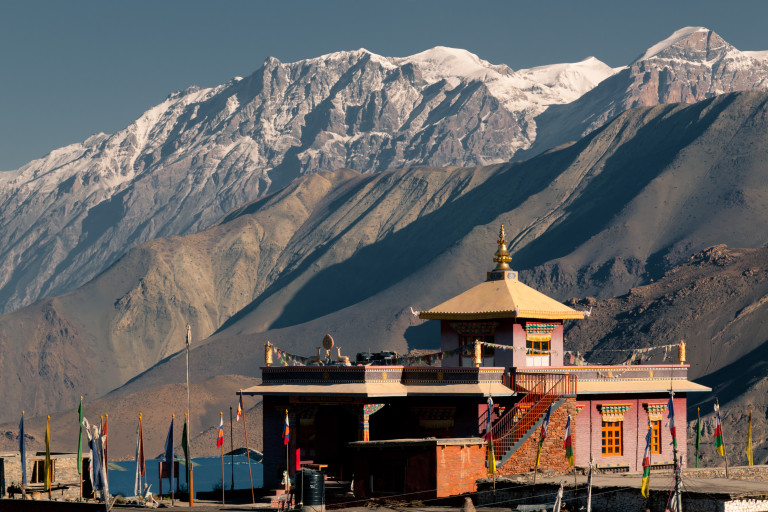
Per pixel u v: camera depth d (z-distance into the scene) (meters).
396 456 79.69
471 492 78.56
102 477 84.81
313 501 77.81
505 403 95.94
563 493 72.75
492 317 102.62
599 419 99.88
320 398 97.69
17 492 99.62
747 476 88.62
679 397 106.06
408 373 98.31
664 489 67.94
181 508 85.00
